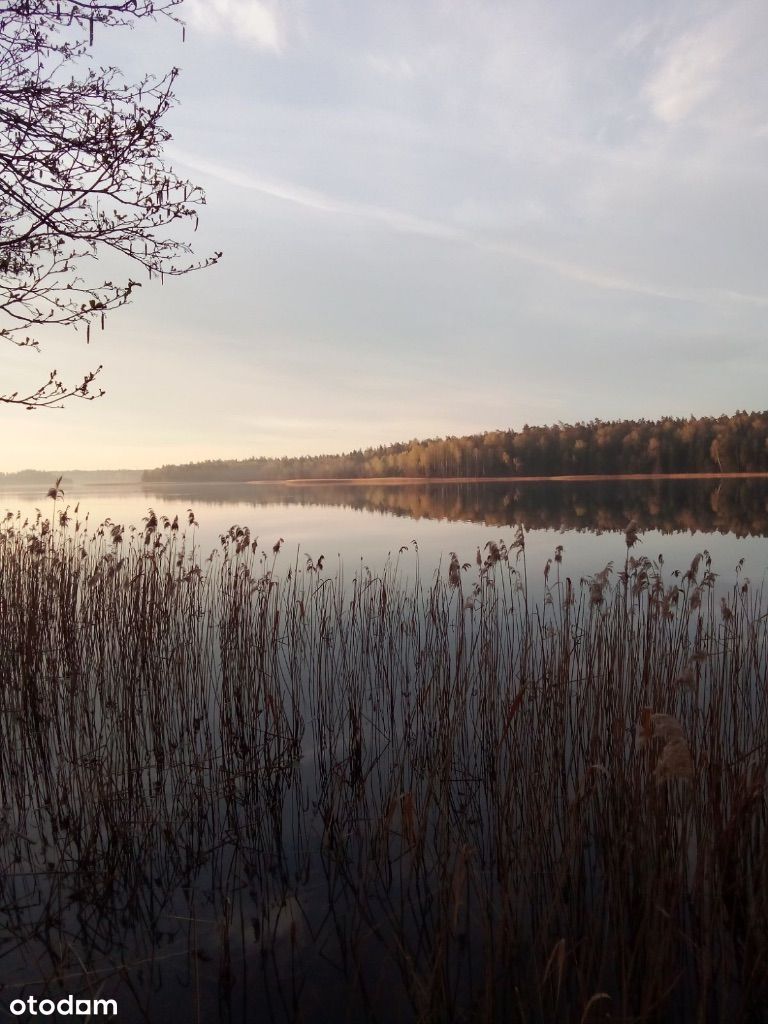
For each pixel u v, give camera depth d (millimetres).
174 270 3984
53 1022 2674
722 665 4703
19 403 3561
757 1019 2631
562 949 2557
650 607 5094
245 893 3521
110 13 3395
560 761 4266
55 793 4305
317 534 17938
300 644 7375
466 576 10930
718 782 3299
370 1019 2697
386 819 3664
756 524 19328
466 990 2848
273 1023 2664
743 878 3193
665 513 24734
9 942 3166
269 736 5250
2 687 5324
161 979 2920
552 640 5250
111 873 3607
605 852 3338
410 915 3295
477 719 5211
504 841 3627
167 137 3715
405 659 6879
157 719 5410
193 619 6680
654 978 2586
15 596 6758
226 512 27797
